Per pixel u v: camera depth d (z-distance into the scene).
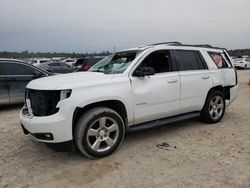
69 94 3.24
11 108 7.37
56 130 3.17
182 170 3.12
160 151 3.76
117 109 3.84
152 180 2.90
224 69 5.36
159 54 4.30
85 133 3.33
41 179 2.99
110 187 2.78
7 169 3.26
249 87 11.66
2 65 6.89
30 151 3.88
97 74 3.89
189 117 4.71
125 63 4.14
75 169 3.23
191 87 4.58
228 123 5.22
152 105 4.04
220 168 3.14
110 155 3.64
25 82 7.29
